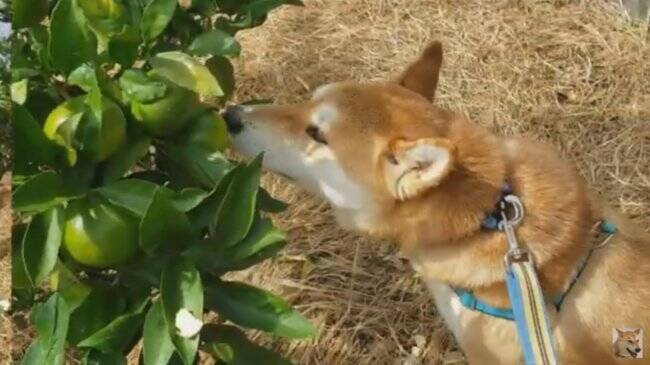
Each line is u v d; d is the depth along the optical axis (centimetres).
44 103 70
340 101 91
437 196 86
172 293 68
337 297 114
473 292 88
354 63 146
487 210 86
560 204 88
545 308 83
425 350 110
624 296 88
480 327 90
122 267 70
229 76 88
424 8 156
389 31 152
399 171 86
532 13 154
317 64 146
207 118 73
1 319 100
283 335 71
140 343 102
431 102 101
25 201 64
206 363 103
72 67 68
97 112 65
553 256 87
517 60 146
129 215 68
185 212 68
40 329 68
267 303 72
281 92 141
